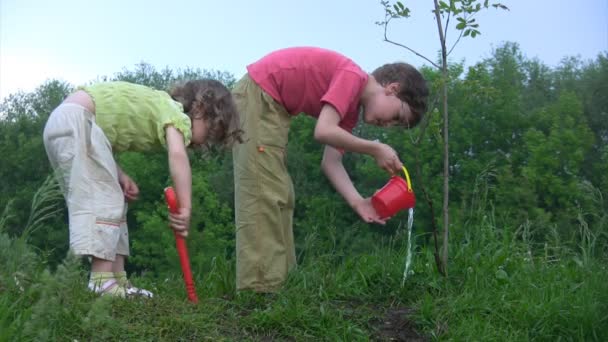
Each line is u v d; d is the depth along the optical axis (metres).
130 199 4.03
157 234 27.89
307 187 28.45
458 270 4.43
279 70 4.13
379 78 4.19
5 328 2.89
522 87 34.62
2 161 33.84
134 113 3.79
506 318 3.88
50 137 3.69
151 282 4.45
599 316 3.80
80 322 3.15
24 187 32.91
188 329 3.37
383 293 4.25
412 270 4.41
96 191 3.64
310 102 4.16
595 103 34.53
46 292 2.88
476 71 4.38
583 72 36.84
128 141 3.82
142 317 3.43
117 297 3.60
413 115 4.21
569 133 26.84
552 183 25.30
